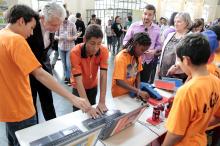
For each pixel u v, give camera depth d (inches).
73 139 35.7
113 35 274.7
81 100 51.7
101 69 69.6
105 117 55.7
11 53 46.0
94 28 61.4
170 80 81.0
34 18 51.4
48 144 44.1
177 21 92.2
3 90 50.3
